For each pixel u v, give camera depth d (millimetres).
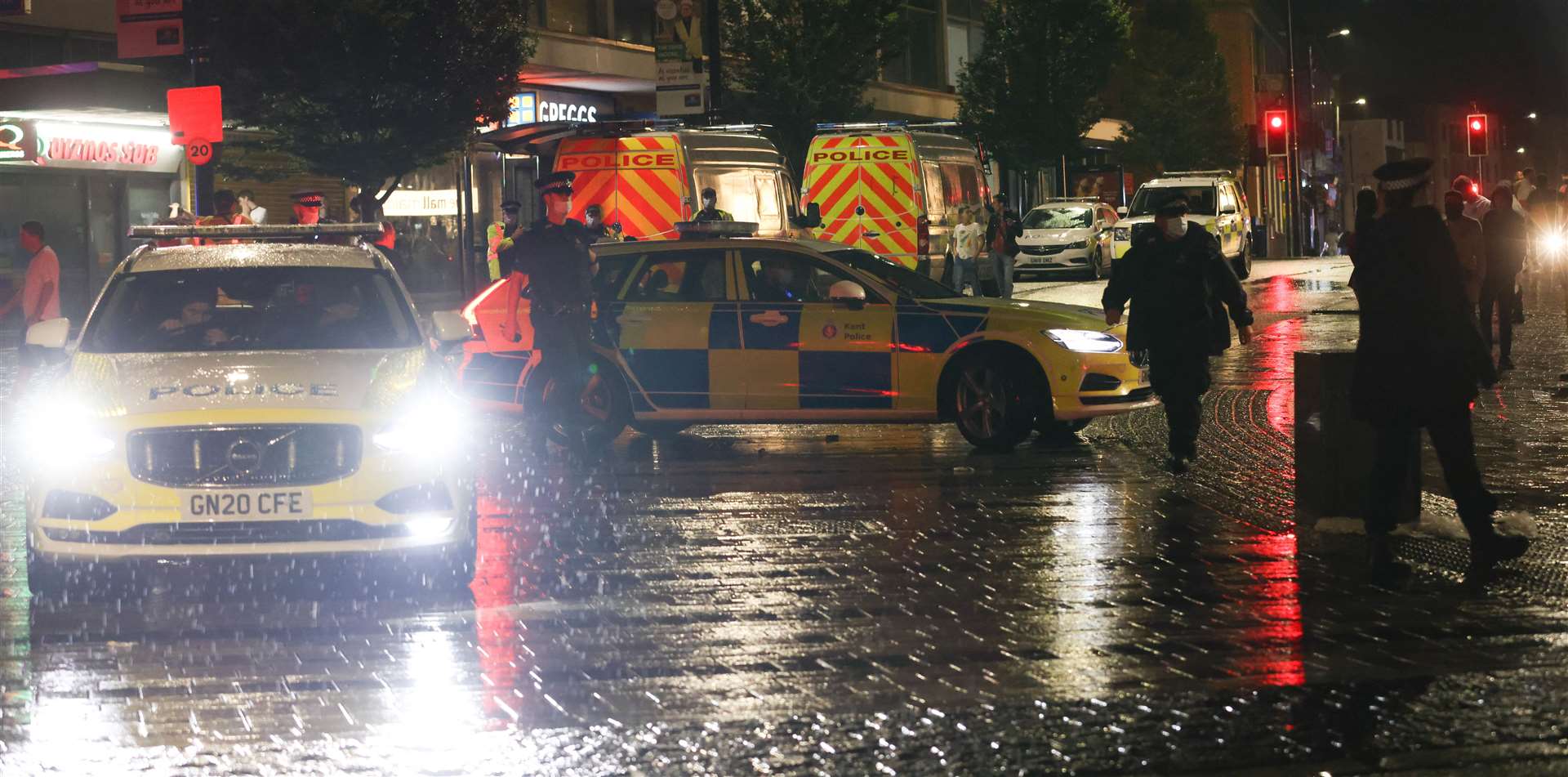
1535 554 18891
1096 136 134375
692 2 56938
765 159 51125
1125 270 25984
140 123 59000
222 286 20250
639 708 13242
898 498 23578
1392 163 18234
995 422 28547
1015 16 106688
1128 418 32750
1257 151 101312
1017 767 11617
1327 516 20766
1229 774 11414
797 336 29000
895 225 55812
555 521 22031
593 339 29312
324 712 13258
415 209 73438
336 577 18625
